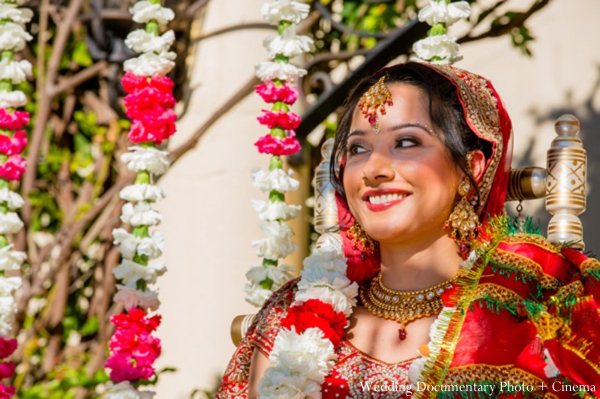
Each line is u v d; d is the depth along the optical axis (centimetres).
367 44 523
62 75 519
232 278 437
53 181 531
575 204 312
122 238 351
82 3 493
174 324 440
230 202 445
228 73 464
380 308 278
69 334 517
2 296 369
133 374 335
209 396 416
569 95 536
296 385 264
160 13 362
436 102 274
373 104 277
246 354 301
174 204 453
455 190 274
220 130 455
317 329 272
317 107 431
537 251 264
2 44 377
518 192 320
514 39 517
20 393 489
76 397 498
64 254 492
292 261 450
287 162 446
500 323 253
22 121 377
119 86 498
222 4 473
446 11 332
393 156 272
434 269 276
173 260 446
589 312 249
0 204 373
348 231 298
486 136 272
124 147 519
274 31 464
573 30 539
